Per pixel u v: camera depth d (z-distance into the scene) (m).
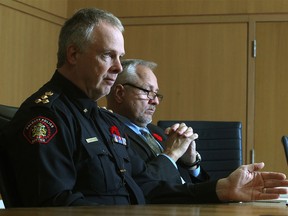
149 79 2.76
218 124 3.64
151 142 2.74
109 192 1.83
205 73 5.73
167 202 2.02
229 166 3.59
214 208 1.30
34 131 1.67
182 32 5.79
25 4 5.26
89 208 1.23
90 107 1.89
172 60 5.80
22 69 5.24
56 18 5.71
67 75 1.92
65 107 1.80
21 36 5.22
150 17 5.86
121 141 2.00
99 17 1.95
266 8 5.64
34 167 1.64
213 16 5.73
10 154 1.71
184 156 2.73
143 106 2.74
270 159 5.57
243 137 5.62
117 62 1.96
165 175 2.32
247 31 5.67
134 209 1.21
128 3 5.89
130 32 5.89
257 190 1.76
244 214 1.11
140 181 2.10
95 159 1.80
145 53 5.86
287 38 5.60
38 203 1.62
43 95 1.81
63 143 1.70
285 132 5.56
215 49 5.72
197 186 1.95
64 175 1.68
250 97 5.63
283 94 5.58
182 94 5.76
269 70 5.62
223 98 5.68
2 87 5.01
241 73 5.66
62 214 1.04
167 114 5.77
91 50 1.92
